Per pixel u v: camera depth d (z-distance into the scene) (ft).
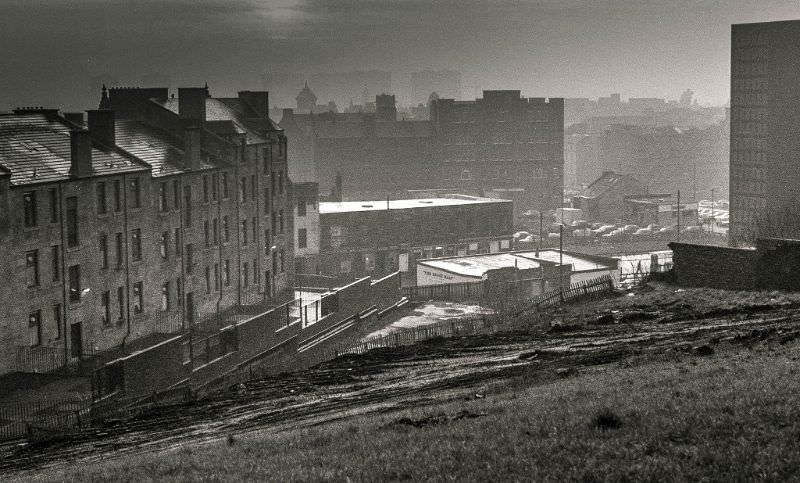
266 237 317.63
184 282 262.88
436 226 453.99
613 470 60.54
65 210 209.77
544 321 186.19
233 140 295.28
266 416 132.36
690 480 58.13
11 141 215.31
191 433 129.18
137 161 242.37
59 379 192.34
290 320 273.54
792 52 531.09
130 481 82.89
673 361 107.45
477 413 88.74
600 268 369.71
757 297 171.01
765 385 78.74
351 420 102.63
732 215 573.33
